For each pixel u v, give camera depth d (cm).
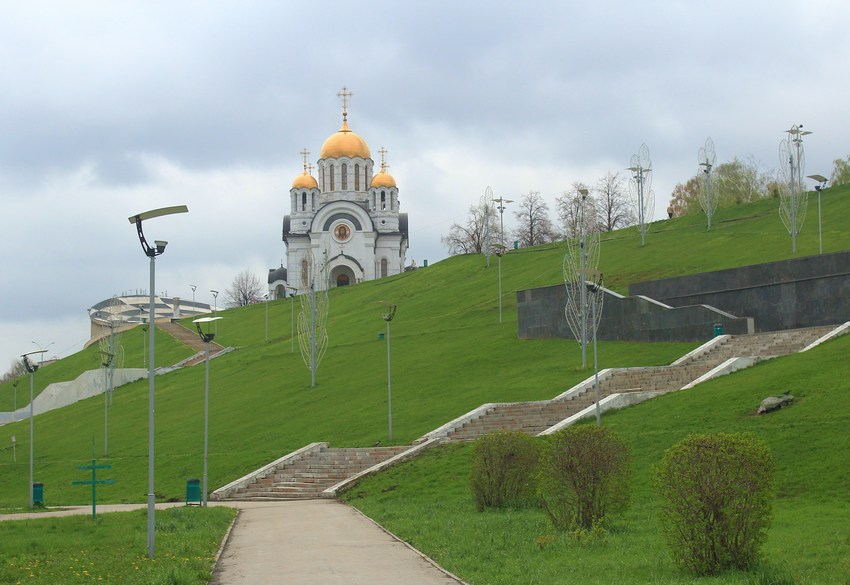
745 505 2072
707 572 2067
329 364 8981
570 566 2202
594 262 9569
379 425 5941
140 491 5594
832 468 3297
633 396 4922
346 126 18725
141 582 2109
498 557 2369
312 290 8281
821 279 6141
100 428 8550
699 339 6500
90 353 14862
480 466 3450
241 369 10106
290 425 6612
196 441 6831
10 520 3672
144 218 2642
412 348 8869
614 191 15512
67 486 6153
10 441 9156
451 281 13075
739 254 9506
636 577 2056
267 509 4084
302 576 2191
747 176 14362
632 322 7025
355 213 17512
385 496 4100
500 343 8000
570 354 6988
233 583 2133
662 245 10900
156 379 11112
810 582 1892
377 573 2205
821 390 4166
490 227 16425
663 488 2159
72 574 2302
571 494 2805
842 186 11488
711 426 4069
